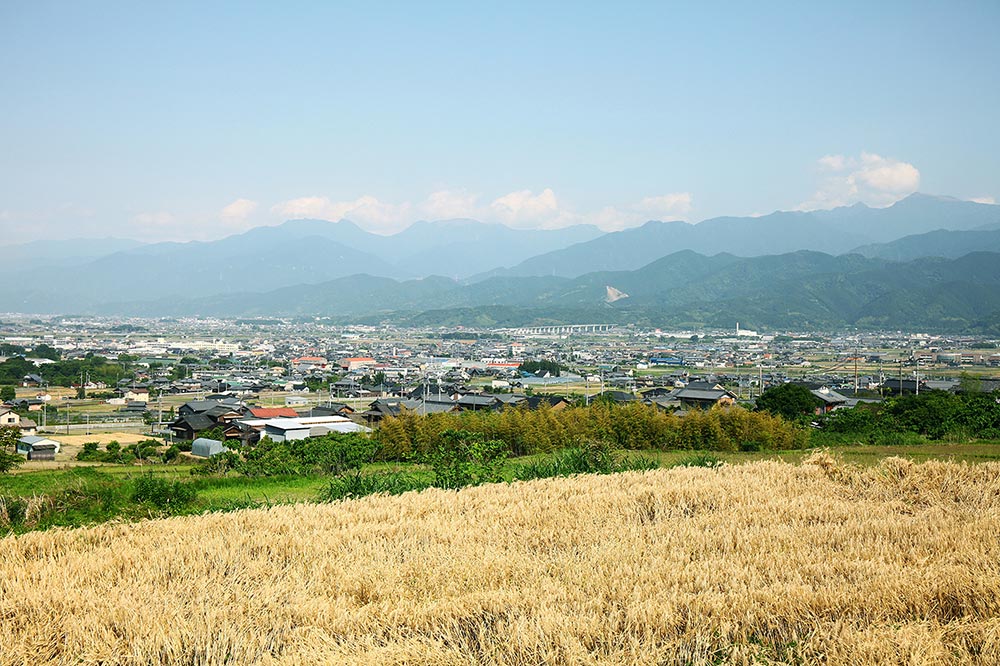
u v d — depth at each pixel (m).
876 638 6.77
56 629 7.83
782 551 9.73
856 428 38.28
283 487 22.34
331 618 7.95
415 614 7.82
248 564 9.70
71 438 55.28
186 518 13.34
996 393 58.69
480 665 6.91
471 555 9.89
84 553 10.61
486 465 19.86
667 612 7.47
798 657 6.75
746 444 32.81
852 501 13.53
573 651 6.80
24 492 18.34
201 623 7.70
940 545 9.75
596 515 12.29
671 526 11.34
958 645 6.80
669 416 34.94
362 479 17.89
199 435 55.69
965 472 15.58
